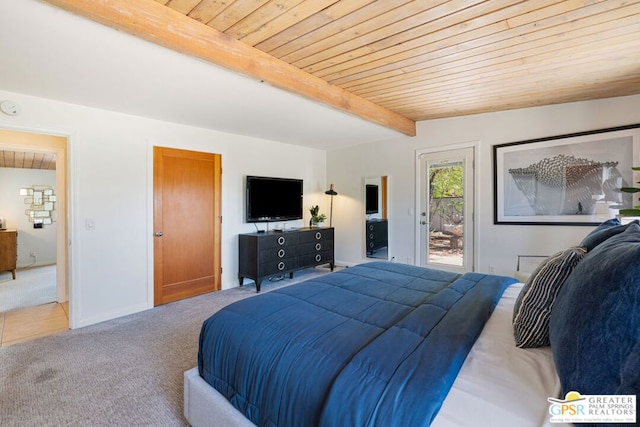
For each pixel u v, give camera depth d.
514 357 1.08
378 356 1.05
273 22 1.94
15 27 1.73
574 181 3.34
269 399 1.15
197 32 1.94
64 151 3.81
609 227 1.59
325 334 1.27
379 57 2.41
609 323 0.76
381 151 5.00
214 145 4.18
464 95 3.25
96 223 3.13
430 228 4.48
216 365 1.46
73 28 1.75
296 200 5.20
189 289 3.91
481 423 0.78
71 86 2.57
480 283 1.92
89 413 1.73
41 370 2.17
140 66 2.23
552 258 1.33
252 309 1.57
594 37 2.08
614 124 3.15
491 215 3.90
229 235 4.36
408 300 1.67
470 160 4.07
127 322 3.09
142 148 3.47
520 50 2.27
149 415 1.71
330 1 1.73
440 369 0.95
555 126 3.47
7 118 2.65
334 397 0.93
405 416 0.81
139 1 1.69
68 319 3.14
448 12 1.82
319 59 2.45
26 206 6.02
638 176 3.02
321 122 3.83
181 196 3.83
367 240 5.26
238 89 2.69
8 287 4.46
